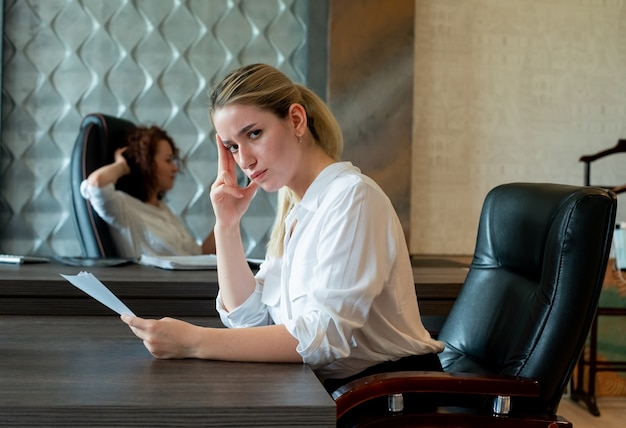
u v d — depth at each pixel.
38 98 3.83
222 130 1.54
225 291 1.76
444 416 1.45
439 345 1.64
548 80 4.02
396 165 3.78
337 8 3.72
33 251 3.86
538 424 1.46
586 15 4.02
